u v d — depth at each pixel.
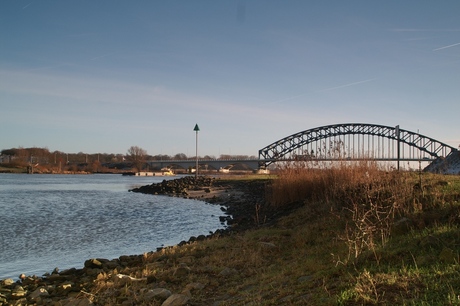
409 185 15.81
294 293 8.06
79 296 10.23
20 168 181.75
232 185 57.16
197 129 67.56
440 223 10.71
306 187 23.33
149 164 180.50
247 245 14.35
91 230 24.59
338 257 9.27
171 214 32.34
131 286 10.48
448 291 6.35
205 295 9.44
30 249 18.92
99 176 156.62
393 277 7.36
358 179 19.47
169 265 12.59
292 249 12.94
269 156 128.25
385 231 11.17
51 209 36.91
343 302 6.67
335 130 125.06
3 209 36.75
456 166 26.50
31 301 10.37
